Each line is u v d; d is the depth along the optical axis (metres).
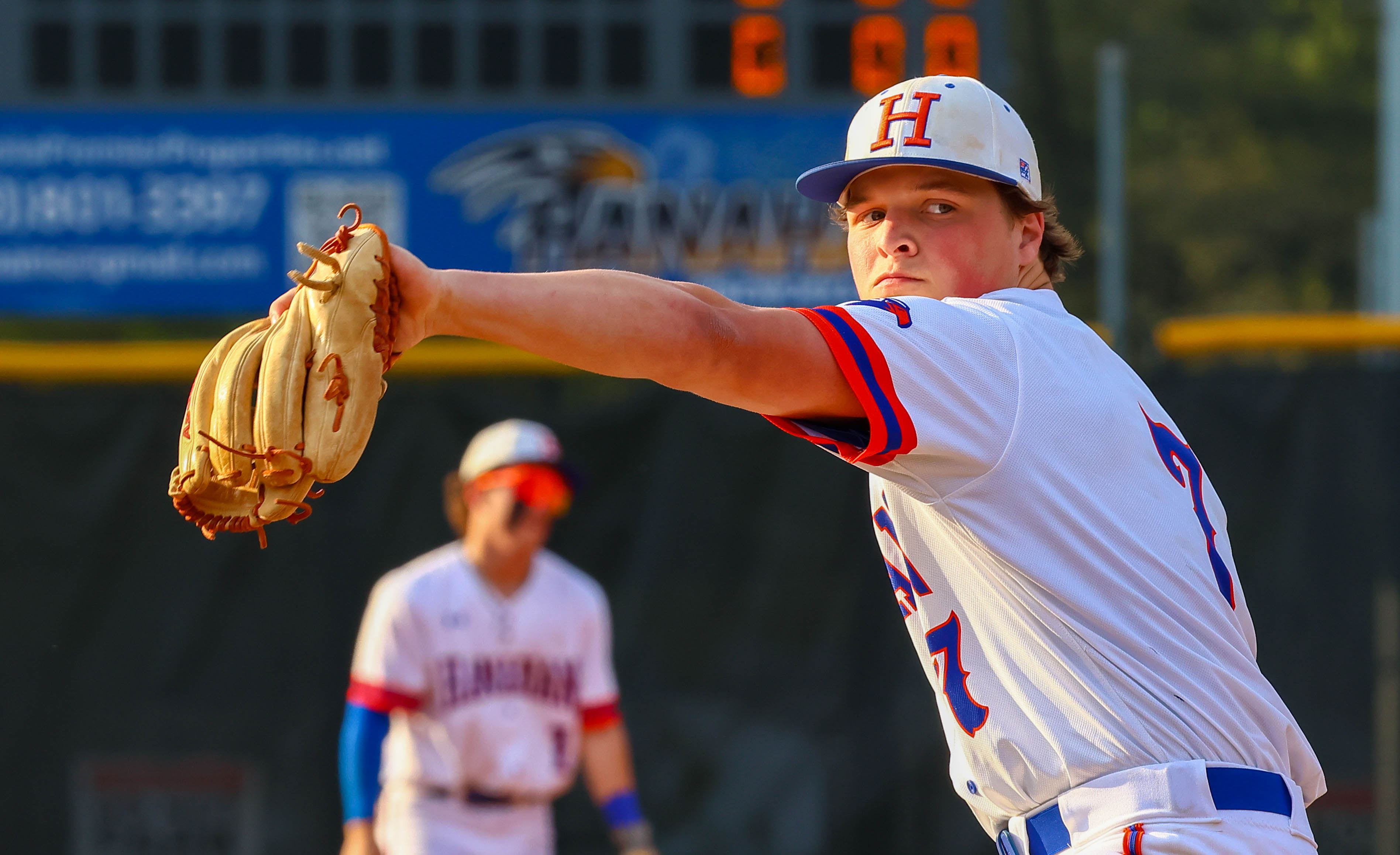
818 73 31.83
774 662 23.72
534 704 16.59
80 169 31.56
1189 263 63.62
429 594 16.30
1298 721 22.56
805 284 31.66
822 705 23.66
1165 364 24.23
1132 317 59.50
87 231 31.52
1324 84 65.06
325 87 31.75
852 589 23.77
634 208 31.70
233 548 23.80
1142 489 7.07
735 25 31.81
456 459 24.02
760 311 6.31
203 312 31.67
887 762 23.50
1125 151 62.59
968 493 6.78
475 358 24.38
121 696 23.61
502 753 16.38
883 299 6.77
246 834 23.53
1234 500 22.88
